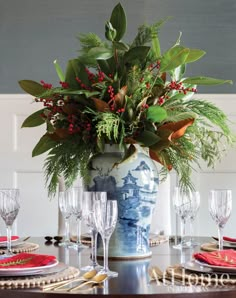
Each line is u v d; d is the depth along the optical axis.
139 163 2.00
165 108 2.10
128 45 2.15
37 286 1.49
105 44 2.16
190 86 2.22
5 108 4.38
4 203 2.11
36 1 4.46
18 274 1.56
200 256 1.70
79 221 2.39
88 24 4.45
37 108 4.37
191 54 2.09
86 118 2.03
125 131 2.01
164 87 2.07
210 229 4.27
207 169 4.26
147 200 2.01
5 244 2.33
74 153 2.04
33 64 4.47
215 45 4.42
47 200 4.35
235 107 4.33
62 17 4.46
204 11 4.42
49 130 2.06
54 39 4.47
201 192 4.27
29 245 2.33
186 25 4.42
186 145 2.10
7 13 4.47
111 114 1.93
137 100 2.02
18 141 4.38
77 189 2.37
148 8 4.42
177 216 2.53
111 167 1.99
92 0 4.44
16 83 4.46
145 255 2.03
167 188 3.12
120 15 2.15
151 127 2.02
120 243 1.98
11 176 4.36
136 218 1.99
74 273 1.62
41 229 4.35
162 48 4.43
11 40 4.46
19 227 4.35
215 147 2.19
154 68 2.09
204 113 2.13
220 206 2.09
